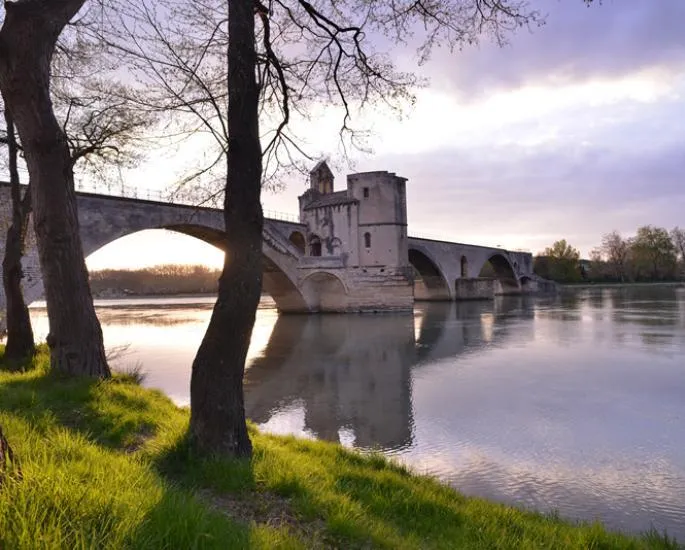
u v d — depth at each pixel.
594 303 73.62
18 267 15.42
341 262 58.91
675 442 14.56
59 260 11.77
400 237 60.47
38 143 11.42
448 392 20.91
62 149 11.79
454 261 84.12
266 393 21.20
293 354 31.03
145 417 9.07
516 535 6.66
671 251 147.62
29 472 4.39
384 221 59.47
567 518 9.82
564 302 77.25
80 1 11.46
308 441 10.72
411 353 30.78
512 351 30.86
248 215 7.87
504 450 14.03
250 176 7.91
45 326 44.69
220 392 7.57
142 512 4.02
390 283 59.34
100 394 10.02
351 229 60.03
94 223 33.59
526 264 113.81
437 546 5.83
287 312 60.22
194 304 97.69
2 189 26.77
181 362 28.73
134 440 8.04
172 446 7.50
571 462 13.11
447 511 7.15
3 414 7.17
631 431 15.58
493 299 88.00
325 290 60.50
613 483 11.80
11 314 15.30
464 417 17.28
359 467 8.98
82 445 6.04
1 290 26.55
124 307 88.12
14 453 4.99
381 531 5.62
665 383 21.69
